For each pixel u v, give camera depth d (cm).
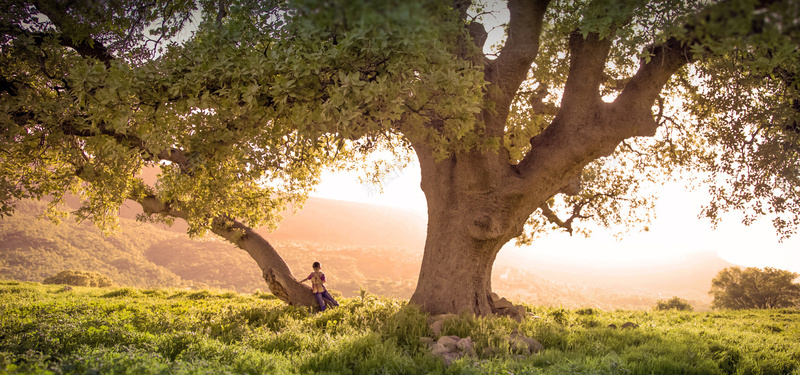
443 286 1088
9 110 738
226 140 815
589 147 1036
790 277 6006
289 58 674
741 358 789
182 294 2027
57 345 618
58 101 785
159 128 742
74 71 687
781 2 277
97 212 1420
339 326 900
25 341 605
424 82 734
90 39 869
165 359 554
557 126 1084
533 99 1356
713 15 310
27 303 1354
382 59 716
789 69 909
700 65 1141
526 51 889
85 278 6319
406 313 947
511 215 1071
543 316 1217
